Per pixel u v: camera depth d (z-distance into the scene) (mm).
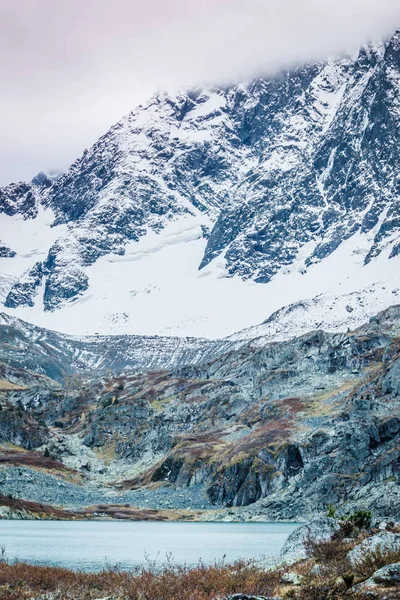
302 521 182000
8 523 171375
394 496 156875
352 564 50344
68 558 95438
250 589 50969
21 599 56438
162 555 99500
